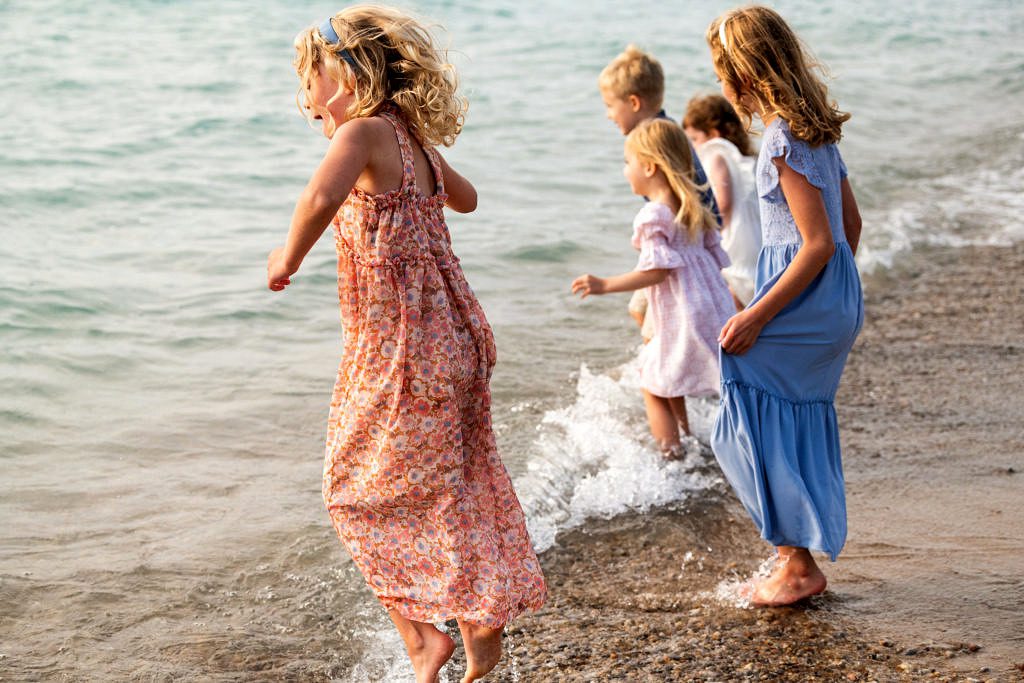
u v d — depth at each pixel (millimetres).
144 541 3693
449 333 2596
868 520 3859
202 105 11102
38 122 9984
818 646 3094
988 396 5051
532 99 12227
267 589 3430
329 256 6891
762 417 3271
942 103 13469
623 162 9664
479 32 17031
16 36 13812
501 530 2703
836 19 21531
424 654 2646
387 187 2547
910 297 6582
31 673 2924
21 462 4227
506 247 7152
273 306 6059
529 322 5941
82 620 3207
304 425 4699
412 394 2551
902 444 4520
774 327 3236
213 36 14938
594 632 3217
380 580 2619
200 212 7750
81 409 4723
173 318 5801
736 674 2957
